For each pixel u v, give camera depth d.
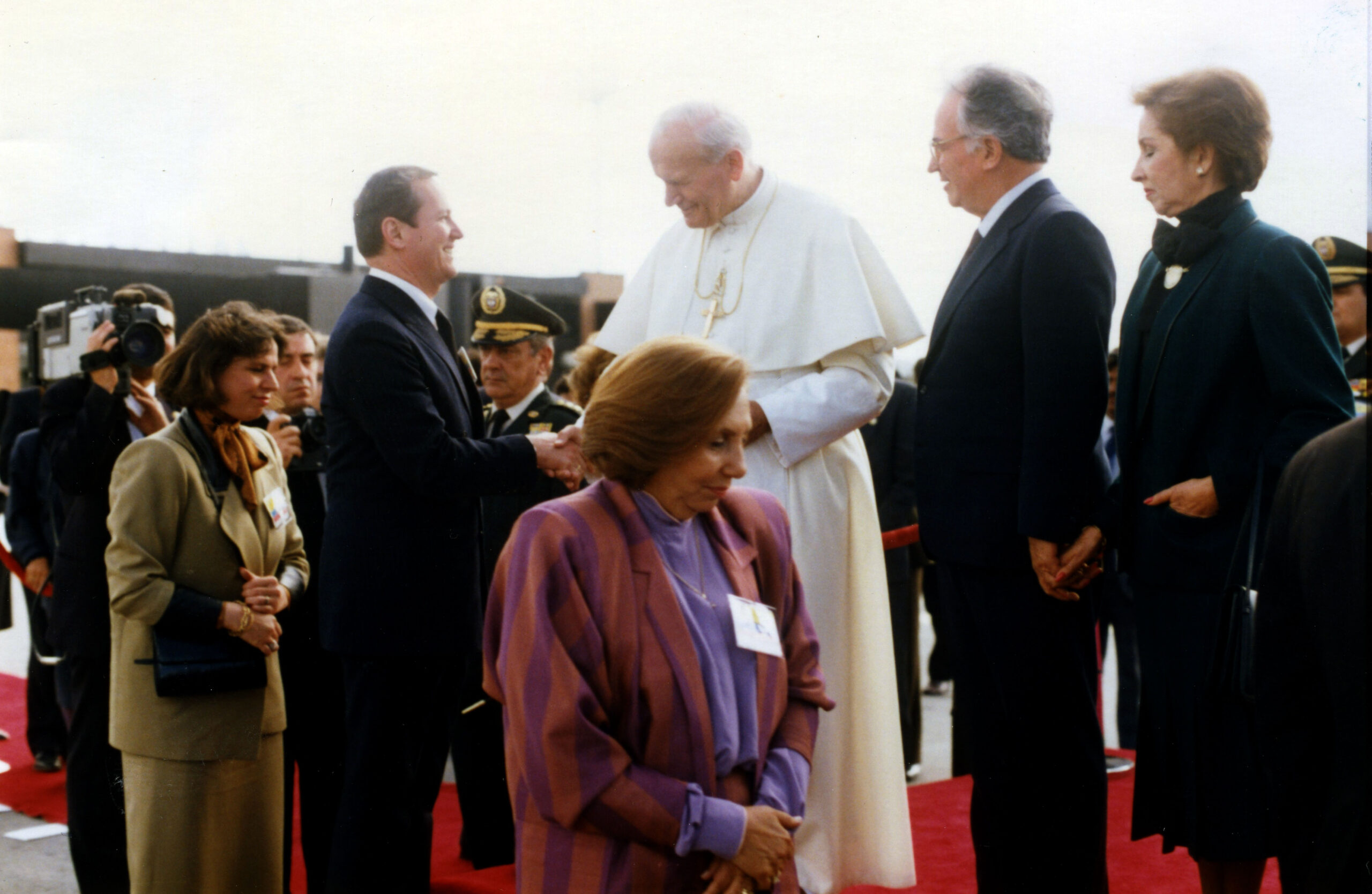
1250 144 2.40
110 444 2.94
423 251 2.80
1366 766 1.79
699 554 1.83
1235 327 2.35
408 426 2.62
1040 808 2.58
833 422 2.85
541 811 1.66
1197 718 2.39
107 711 2.95
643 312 3.30
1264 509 2.28
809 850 2.90
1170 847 2.49
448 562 2.75
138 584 2.48
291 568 2.88
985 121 2.60
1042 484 2.43
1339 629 1.80
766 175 3.07
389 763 2.72
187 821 2.53
